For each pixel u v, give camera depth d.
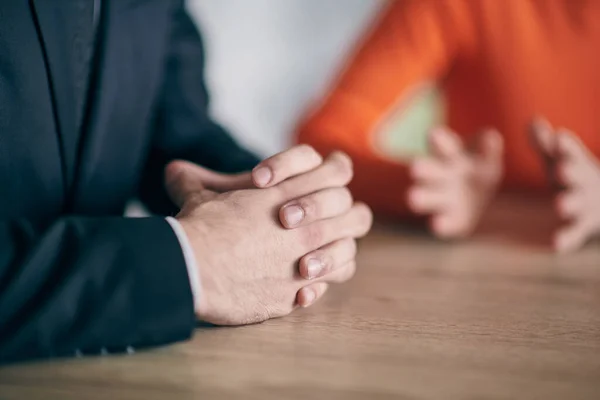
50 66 0.72
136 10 0.83
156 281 0.51
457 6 1.60
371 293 0.73
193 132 0.98
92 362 0.50
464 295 0.74
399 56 1.55
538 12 1.59
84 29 0.75
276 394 0.44
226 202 0.62
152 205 1.00
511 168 1.65
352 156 1.32
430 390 0.46
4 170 0.71
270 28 2.35
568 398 0.45
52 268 0.49
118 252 0.51
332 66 2.33
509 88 1.62
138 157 0.87
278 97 2.39
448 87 1.71
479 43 1.62
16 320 0.47
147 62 0.85
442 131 1.16
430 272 0.85
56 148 0.75
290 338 0.56
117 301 0.50
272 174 0.64
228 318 0.57
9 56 0.68
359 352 0.53
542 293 0.76
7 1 0.68
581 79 1.59
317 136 1.41
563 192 1.08
